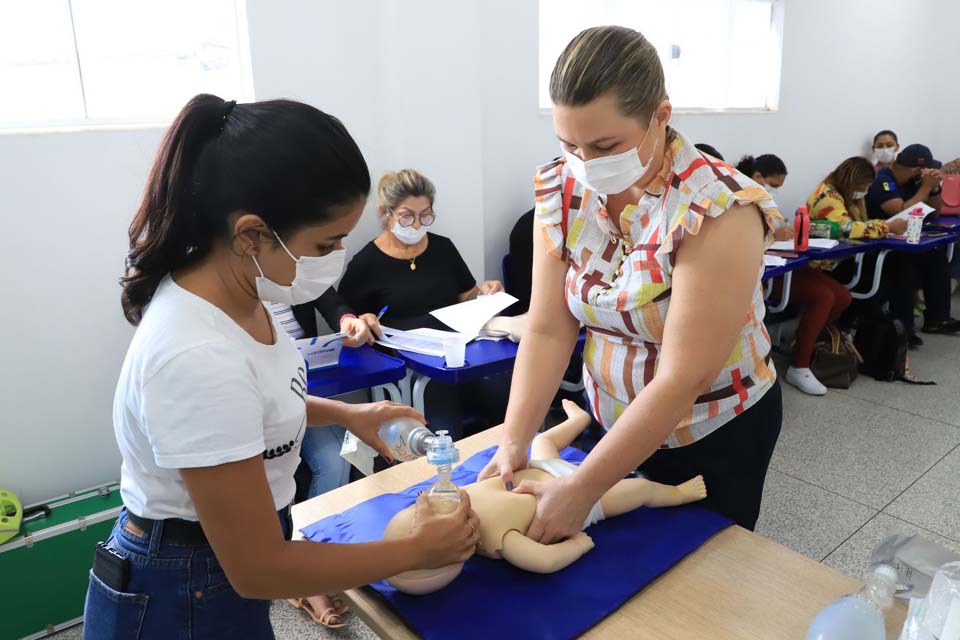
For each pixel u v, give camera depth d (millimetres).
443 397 2301
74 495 1894
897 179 4273
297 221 615
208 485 586
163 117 2082
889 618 731
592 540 898
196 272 654
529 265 2729
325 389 1694
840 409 3033
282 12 2182
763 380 1055
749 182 872
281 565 620
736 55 3955
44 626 1697
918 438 2725
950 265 4180
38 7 1849
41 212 1836
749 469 1080
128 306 669
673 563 859
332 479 1927
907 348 3633
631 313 950
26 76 1868
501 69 2807
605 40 797
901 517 2152
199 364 582
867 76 4684
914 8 4852
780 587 814
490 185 2898
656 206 903
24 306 1850
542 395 1069
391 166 2535
